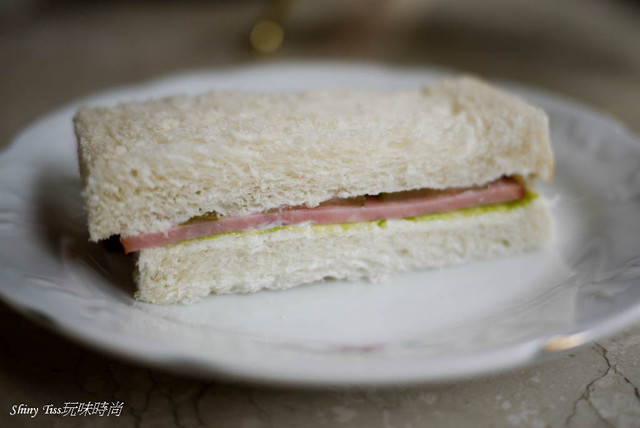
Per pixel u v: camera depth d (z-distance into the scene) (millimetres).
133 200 173
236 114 197
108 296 172
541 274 193
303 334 170
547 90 345
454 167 194
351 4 502
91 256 185
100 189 169
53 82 338
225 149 176
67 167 220
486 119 198
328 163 184
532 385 159
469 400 155
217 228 182
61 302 156
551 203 219
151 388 157
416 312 180
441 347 153
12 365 161
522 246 203
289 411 152
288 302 183
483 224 199
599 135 238
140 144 177
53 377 158
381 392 157
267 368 140
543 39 441
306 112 201
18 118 291
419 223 196
